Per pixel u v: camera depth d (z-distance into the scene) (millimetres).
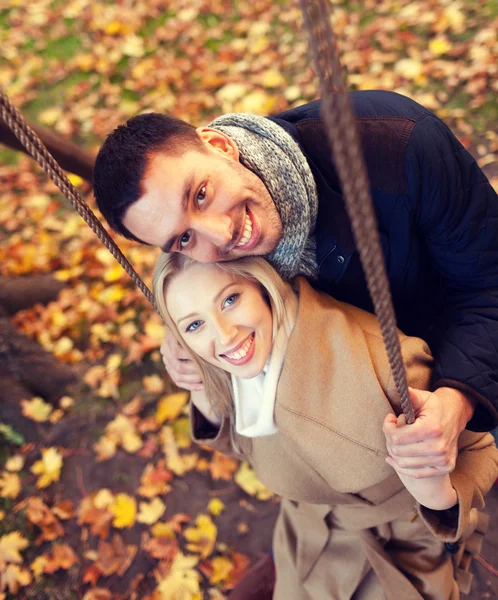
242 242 1178
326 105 550
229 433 1700
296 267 1377
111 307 3361
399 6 4184
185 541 2564
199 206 1126
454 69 3715
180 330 1379
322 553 1745
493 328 1401
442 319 1567
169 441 2854
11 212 3949
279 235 1226
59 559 2568
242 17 4676
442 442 1235
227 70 4367
